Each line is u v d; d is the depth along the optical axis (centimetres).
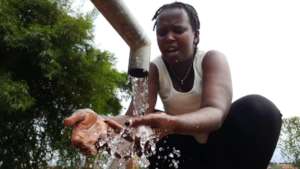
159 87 179
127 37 130
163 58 177
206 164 180
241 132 173
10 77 940
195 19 165
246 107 173
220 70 157
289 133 1272
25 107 913
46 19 1030
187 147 180
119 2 112
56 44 1004
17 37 938
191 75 170
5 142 1007
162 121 107
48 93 1046
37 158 1052
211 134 176
